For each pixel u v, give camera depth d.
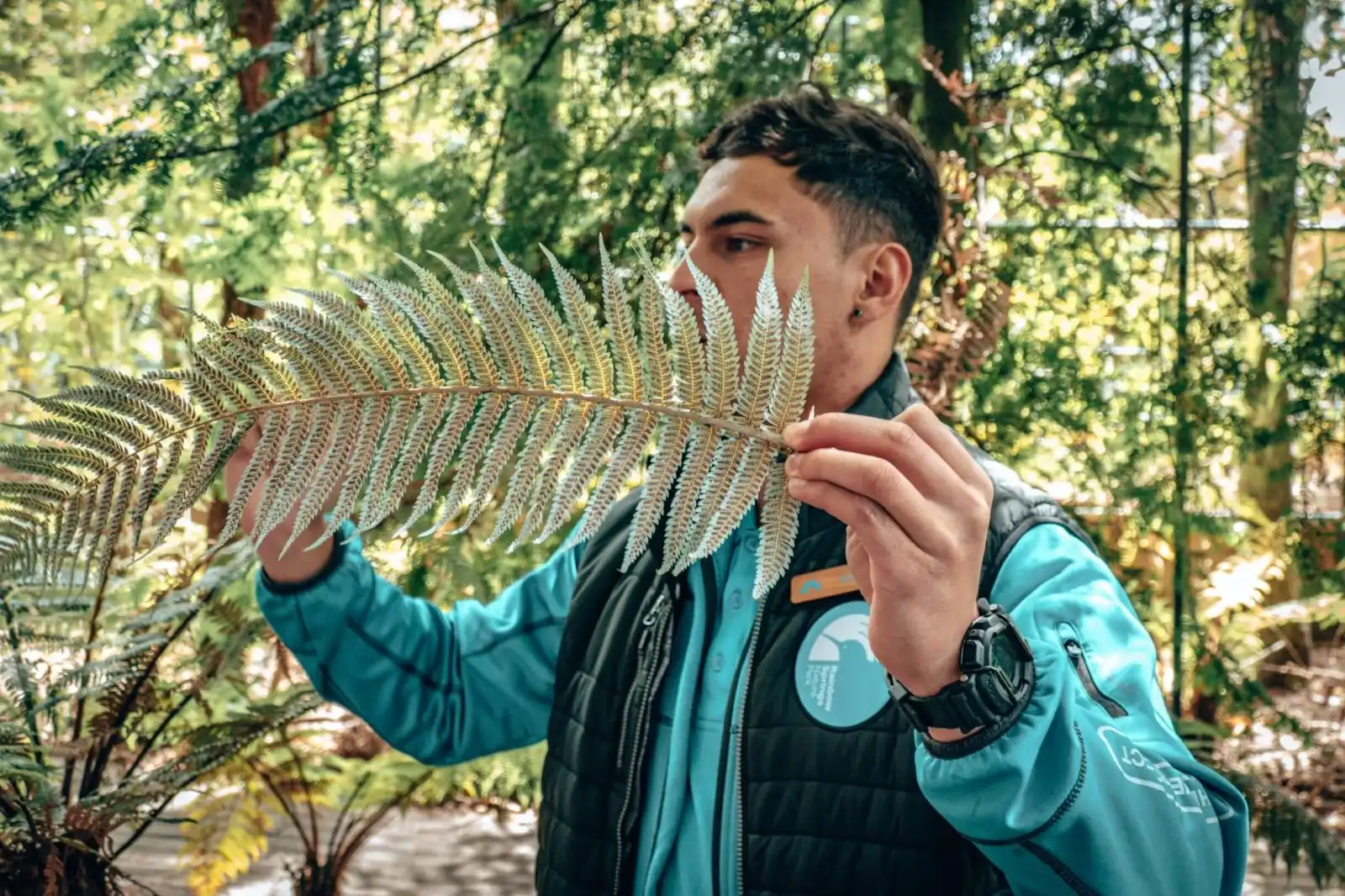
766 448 0.79
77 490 0.74
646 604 1.40
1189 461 3.62
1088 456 3.63
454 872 3.91
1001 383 3.54
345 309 0.78
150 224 3.78
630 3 3.37
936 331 2.79
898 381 1.38
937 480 0.79
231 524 0.76
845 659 1.21
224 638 2.83
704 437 0.78
